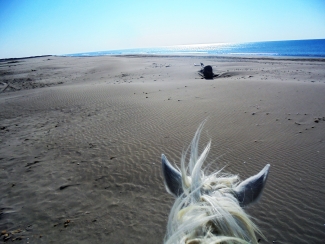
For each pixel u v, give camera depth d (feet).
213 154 25.00
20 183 22.26
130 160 25.20
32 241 15.19
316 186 18.56
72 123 40.16
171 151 26.40
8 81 107.34
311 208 16.28
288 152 24.26
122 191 20.12
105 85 74.79
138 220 16.60
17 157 27.99
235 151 25.30
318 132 28.50
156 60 177.17
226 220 3.48
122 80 93.15
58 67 157.79
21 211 18.22
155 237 14.96
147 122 36.86
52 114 47.60
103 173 23.16
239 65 118.83
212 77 90.12
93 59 217.77
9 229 16.33
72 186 21.38
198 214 3.60
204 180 4.72
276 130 30.17
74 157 27.04
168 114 39.78
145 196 19.24
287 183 19.26
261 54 229.45
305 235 14.20
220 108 41.24
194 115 38.32
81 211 17.95
